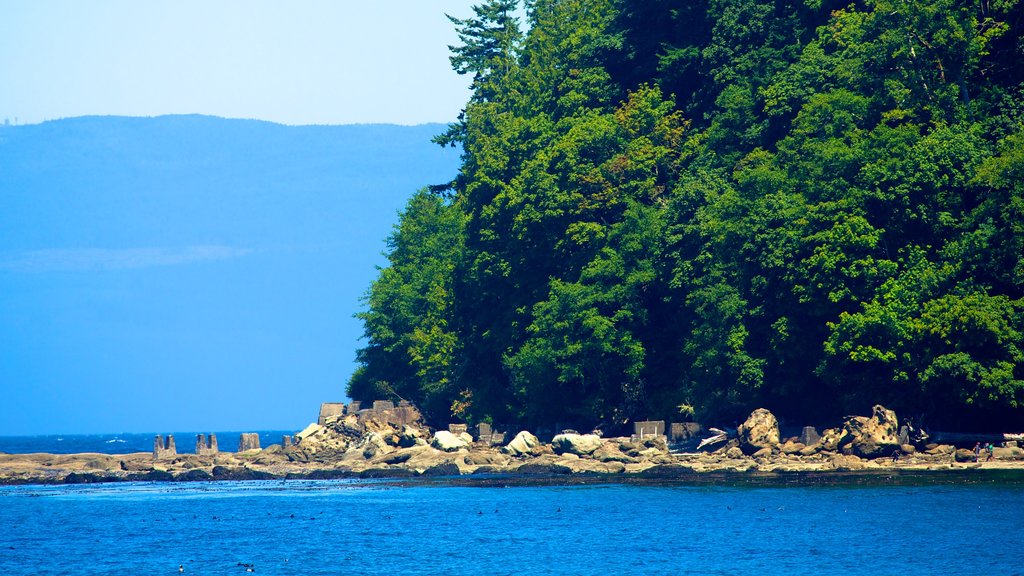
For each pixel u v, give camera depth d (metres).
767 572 171.62
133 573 186.25
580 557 188.62
